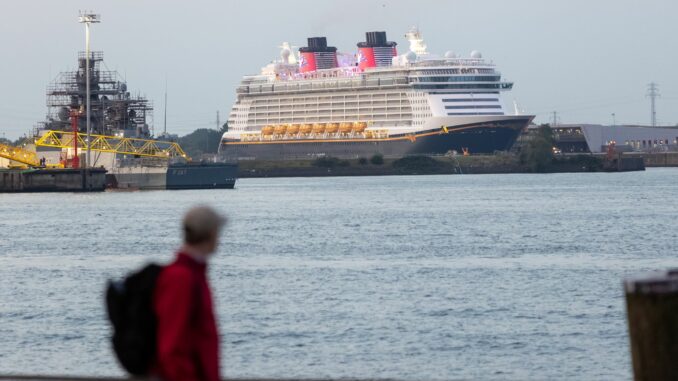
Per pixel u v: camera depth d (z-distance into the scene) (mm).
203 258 22375
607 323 88125
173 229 190500
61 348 79250
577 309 95125
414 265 131125
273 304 98688
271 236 176000
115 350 21812
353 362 74750
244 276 119750
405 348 78812
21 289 109938
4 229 191750
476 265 130875
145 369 21891
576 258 139375
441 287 109938
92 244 162875
